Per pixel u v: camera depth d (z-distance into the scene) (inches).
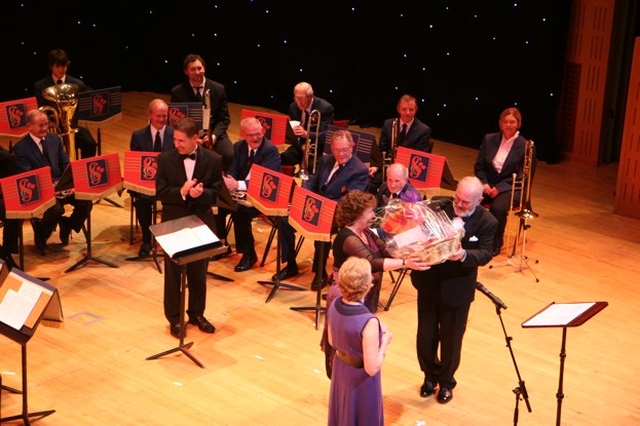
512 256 296.8
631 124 330.6
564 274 287.0
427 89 433.4
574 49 388.5
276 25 468.8
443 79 426.9
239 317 251.4
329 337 177.8
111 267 280.5
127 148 401.4
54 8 463.5
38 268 278.1
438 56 425.4
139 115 452.8
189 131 230.4
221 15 478.3
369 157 298.0
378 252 201.5
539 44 388.5
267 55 476.4
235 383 218.2
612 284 281.1
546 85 391.2
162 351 232.1
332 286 190.1
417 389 218.1
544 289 275.4
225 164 331.3
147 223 286.2
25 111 325.7
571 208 346.3
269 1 466.3
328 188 264.4
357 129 449.7
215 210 242.7
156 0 484.1
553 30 383.6
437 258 191.2
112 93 331.9
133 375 220.2
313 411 207.8
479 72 413.7
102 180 273.0
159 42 491.2
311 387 218.1
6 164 288.4
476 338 243.6
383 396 214.5
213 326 243.6
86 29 477.1
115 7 483.5
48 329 240.5
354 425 176.4
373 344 169.3
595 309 176.6
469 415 207.9
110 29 485.4
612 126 394.9
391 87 446.0
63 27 469.1
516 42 396.8
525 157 287.0
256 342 238.2
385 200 238.7
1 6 447.2
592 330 250.2
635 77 326.0
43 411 201.6
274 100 480.1
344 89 460.1
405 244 192.2
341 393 176.7
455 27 415.8
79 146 330.3
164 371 222.5
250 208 278.2
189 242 214.5
